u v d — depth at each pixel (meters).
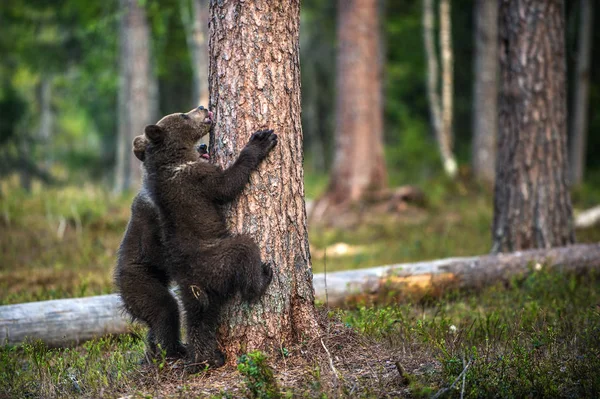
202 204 7.91
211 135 8.30
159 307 8.37
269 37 7.95
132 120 30.28
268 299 8.01
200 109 8.43
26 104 35.59
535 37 13.64
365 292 11.45
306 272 8.31
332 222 24.16
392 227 21.83
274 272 8.04
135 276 8.45
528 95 13.70
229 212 8.06
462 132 45.22
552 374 7.27
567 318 9.73
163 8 31.77
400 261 16.34
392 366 7.81
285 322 8.11
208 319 7.89
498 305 10.99
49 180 36.00
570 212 13.93
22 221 18.86
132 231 8.56
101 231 18.47
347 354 8.12
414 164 39.25
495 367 7.54
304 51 45.44
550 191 13.73
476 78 30.67
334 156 26.84
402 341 8.55
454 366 7.35
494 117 30.47
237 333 8.00
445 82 32.12
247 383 6.94
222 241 7.83
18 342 9.69
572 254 12.70
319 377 7.25
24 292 12.27
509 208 13.94
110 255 16.34
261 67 7.95
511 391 6.81
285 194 8.09
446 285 11.93
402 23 39.12
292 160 8.15
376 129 26.52
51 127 56.41
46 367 8.41
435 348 8.32
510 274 12.32
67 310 10.10
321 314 8.81
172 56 37.81
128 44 30.17
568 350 8.32
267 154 7.94
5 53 40.69
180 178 7.98
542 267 12.30
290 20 8.07
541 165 13.73
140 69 30.28
